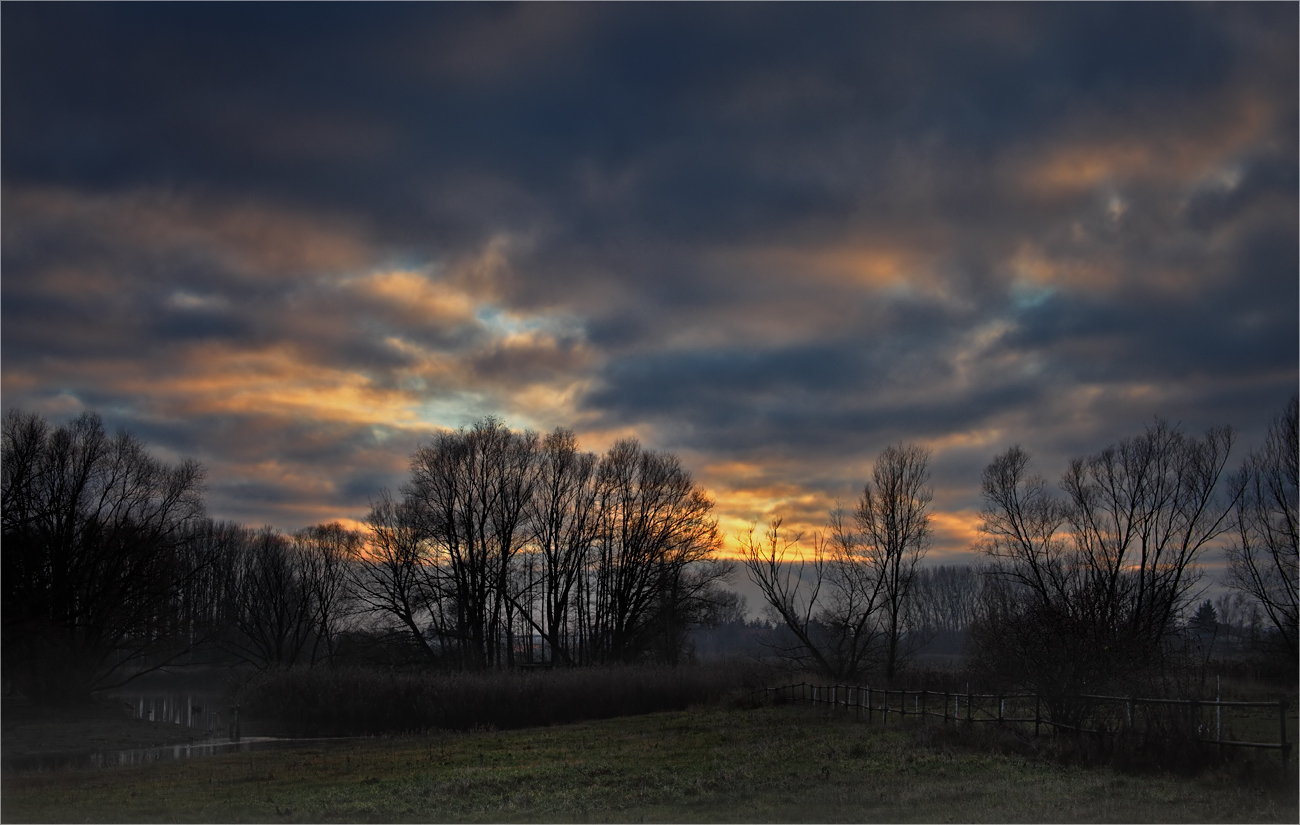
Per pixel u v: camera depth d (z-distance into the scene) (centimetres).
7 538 5022
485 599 7006
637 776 2250
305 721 4594
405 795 2141
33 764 3459
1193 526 5144
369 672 4962
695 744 2975
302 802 2114
